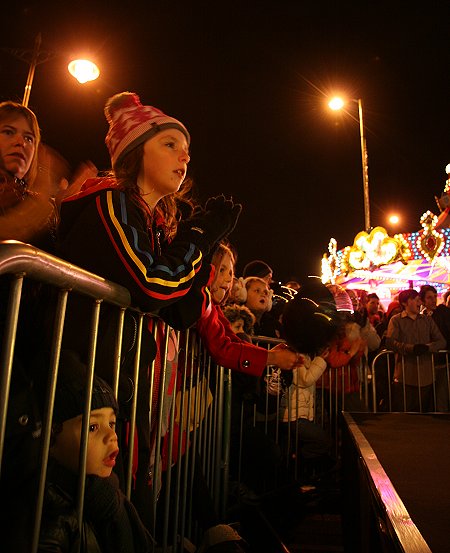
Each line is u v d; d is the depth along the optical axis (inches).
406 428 116.3
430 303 273.1
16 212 69.1
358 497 98.4
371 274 582.6
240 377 139.9
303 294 96.4
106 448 54.2
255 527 132.3
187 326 73.7
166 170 74.3
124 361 64.6
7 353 39.6
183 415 97.6
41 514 43.9
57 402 51.1
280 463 152.9
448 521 50.6
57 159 95.0
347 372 201.3
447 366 220.8
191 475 101.3
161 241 77.3
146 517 67.4
